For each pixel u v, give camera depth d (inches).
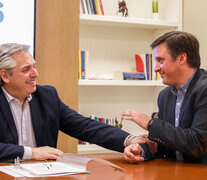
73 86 122.6
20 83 74.7
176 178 50.9
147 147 71.2
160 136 67.0
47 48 119.7
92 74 133.3
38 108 78.5
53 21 120.3
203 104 69.5
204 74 74.9
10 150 65.1
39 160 65.2
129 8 150.3
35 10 117.2
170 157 76.2
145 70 141.7
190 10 141.8
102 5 144.5
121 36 149.0
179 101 77.5
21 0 116.1
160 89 150.0
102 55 146.1
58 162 62.9
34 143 78.5
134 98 151.5
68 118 82.7
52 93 82.3
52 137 79.5
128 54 150.2
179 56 73.7
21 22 116.2
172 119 77.6
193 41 74.7
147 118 69.5
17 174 52.2
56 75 120.6
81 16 130.1
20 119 77.8
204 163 67.8
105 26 146.0
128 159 65.1
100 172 54.8
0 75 74.9
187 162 67.9
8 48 74.7
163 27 147.8
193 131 67.4
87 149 129.3
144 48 153.0
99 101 145.3
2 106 73.0
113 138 76.5
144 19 139.5
